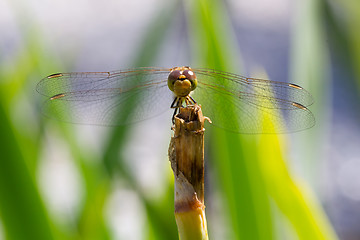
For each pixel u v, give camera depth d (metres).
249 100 0.47
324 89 0.48
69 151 0.48
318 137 0.48
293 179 0.45
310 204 0.45
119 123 0.49
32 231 0.45
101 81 0.49
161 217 0.46
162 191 0.46
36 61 0.48
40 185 0.46
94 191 0.47
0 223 0.45
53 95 0.48
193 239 0.43
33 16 0.49
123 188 0.47
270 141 0.45
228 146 0.46
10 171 0.45
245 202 0.46
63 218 0.46
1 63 0.48
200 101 0.48
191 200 0.42
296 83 0.48
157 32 0.49
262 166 0.46
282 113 0.47
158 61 0.49
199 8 0.47
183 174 0.43
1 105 0.45
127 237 0.48
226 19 0.48
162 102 0.49
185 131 0.42
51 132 0.48
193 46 0.48
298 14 0.48
